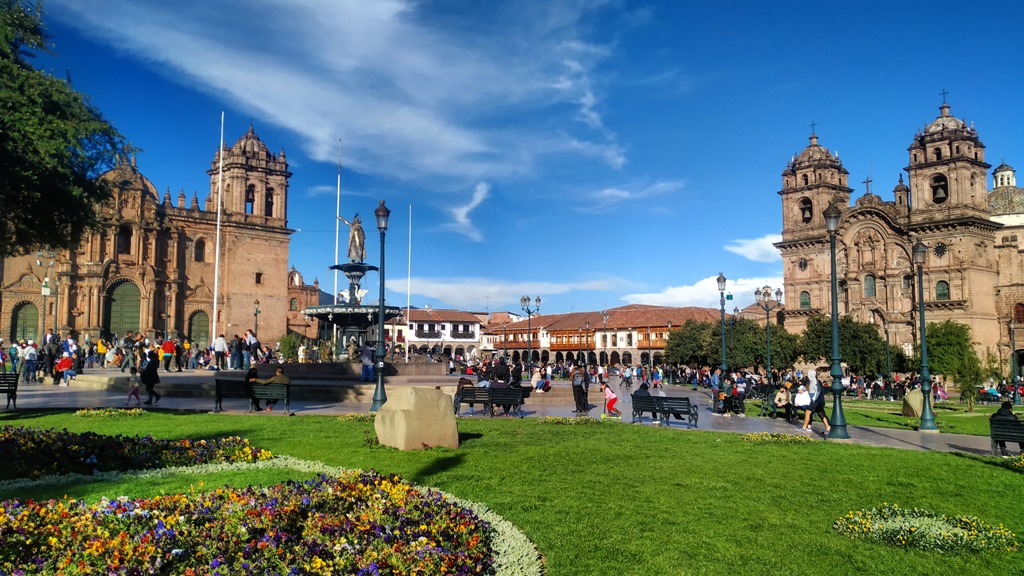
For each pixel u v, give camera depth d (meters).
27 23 22.23
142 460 12.97
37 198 21.36
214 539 7.41
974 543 9.34
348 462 13.86
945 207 81.31
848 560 8.77
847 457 15.99
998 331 82.56
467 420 22.62
